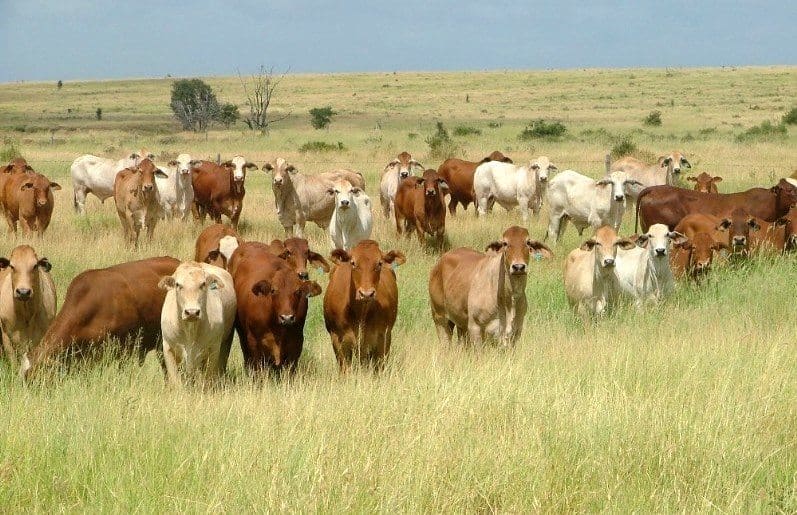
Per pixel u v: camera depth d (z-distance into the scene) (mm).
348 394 9711
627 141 49031
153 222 22703
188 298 10547
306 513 6758
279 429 8492
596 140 62125
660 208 20469
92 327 11508
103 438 8297
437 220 21656
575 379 10172
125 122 105500
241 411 9359
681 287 16109
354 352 11961
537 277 18016
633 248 15422
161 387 11016
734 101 123875
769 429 8602
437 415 8531
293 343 12211
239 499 7039
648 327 13602
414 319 15312
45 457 7777
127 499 7055
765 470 7570
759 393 9359
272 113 118188
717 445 7945
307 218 23656
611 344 12312
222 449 7883
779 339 11781
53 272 17719
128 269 12234
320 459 7527
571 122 92500
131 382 10734
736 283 15914
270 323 11938
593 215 22953
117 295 11773
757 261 17500
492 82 192250
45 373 10875
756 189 20453
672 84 171125
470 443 7938
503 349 12047
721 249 17328
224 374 12078
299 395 9852
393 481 7262
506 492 7191
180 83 95500
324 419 8688
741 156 46344
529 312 15320
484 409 8828
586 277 14625
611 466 7609
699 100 128875
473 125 90875
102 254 19891
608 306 14609
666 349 11570
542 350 12273
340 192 19969
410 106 132250
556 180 23734
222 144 63719
